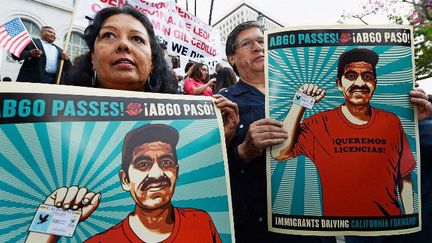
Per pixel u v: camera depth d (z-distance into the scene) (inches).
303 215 51.1
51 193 35.4
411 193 51.2
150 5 134.6
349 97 53.1
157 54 55.9
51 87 38.1
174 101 45.1
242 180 61.2
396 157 51.6
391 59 53.9
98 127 39.4
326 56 54.4
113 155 39.4
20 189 34.2
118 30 49.3
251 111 64.3
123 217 38.2
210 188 43.8
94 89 40.5
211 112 47.6
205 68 156.3
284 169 52.6
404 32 54.6
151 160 41.2
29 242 33.5
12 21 109.3
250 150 55.6
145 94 43.6
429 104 52.1
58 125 37.3
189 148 43.9
